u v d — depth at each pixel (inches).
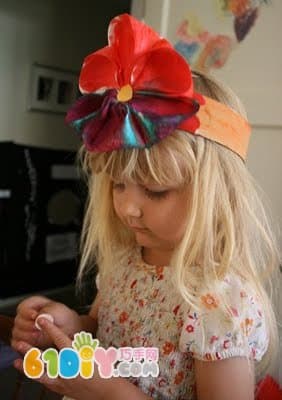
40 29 63.4
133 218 18.8
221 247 18.9
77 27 68.0
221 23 33.4
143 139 16.8
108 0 70.9
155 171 17.3
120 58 17.6
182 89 16.8
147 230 19.0
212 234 18.5
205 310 18.0
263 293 19.7
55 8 64.6
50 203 58.7
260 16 31.5
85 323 23.0
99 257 24.0
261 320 18.5
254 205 20.1
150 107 16.9
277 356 27.2
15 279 56.2
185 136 17.5
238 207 19.2
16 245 55.8
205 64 34.2
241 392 17.5
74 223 62.1
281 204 30.6
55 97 66.4
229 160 18.8
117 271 22.4
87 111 18.3
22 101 62.8
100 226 22.9
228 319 17.7
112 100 17.5
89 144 17.7
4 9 59.0
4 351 39.3
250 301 18.4
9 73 60.9
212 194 18.1
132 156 17.3
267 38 31.2
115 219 22.5
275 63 30.8
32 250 57.7
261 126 31.5
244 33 32.3
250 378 18.0
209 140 18.1
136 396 18.0
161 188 17.8
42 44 63.9
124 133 16.9
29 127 64.2
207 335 17.7
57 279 61.0
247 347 17.8
